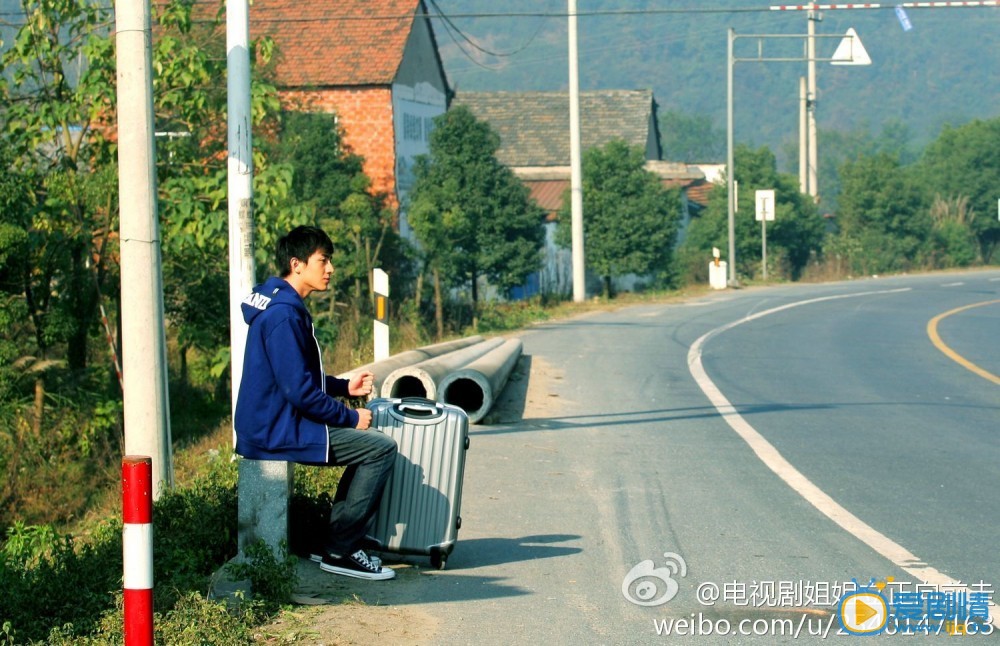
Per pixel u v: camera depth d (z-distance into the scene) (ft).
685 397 45.09
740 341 67.87
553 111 179.42
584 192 105.40
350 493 19.86
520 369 52.85
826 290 120.88
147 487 13.53
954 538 24.02
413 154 107.55
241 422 19.25
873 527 24.86
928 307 96.17
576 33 98.48
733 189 128.06
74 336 46.16
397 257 74.38
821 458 32.91
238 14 26.73
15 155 42.34
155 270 25.55
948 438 36.68
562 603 19.36
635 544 23.29
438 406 21.06
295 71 101.14
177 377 57.72
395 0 108.47
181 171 44.73
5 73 44.42
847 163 177.99
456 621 18.26
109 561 20.17
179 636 16.24
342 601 18.94
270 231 41.45
